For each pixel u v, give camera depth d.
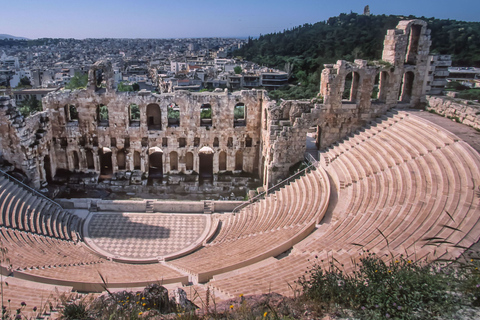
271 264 24.86
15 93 110.81
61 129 48.25
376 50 123.06
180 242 37.09
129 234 38.28
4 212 33.75
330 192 35.41
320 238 27.30
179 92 48.31
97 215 41.75
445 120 39.09
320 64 128.75
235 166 53.50
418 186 29.06
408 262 15.13
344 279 15.06
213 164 50.97
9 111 40.41
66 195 46.03
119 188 48.59
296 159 44.88
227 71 167.50
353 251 23.27
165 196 48.28
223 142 50.34
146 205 43.28
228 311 14.43
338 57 126.50
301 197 37.31
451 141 32.75
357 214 29.38
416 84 45.19
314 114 43.88
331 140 45.56
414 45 45.12
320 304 14.04
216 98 48.53
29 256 28.14
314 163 42.06
